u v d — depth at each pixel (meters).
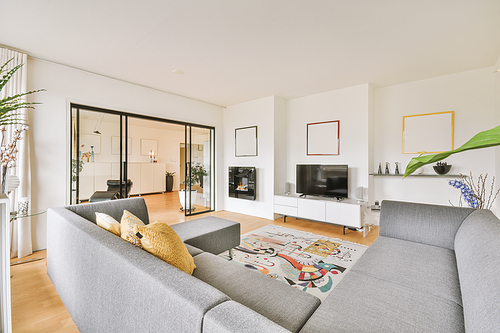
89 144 3.56
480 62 3.15
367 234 3.79
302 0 1.98
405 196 3.91
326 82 3.94
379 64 3.22
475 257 1.23
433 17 2.20
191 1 1.99
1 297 1.28
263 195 4.90
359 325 1.12
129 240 1.40
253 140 5.05
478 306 0.94
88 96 3.48
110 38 2.58
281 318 1.17
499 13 2.13
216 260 1.78
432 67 3.31
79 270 1.44
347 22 2.28
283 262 2.71
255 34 2.50
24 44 2.70
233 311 0.72
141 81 3.89
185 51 2.87
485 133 0.30
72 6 2.05
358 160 4.08
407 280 1.52
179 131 9.33
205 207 5.38
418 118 3.79
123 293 1.04
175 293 0.81
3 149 2.46
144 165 8.15
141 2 2.01
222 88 4.26
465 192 2.66
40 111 3.05
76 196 3.42
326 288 2.18
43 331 1.64
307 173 4.52
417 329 1.09
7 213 1.28
